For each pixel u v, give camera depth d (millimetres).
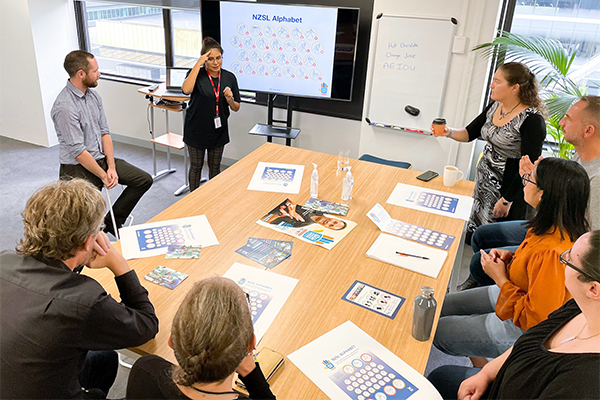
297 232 2211
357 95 4180
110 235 3713
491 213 3055
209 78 3674
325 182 2746
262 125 4359
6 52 4918
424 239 2197
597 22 3562
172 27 4723
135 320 1416
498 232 2754
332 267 1964
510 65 2713
